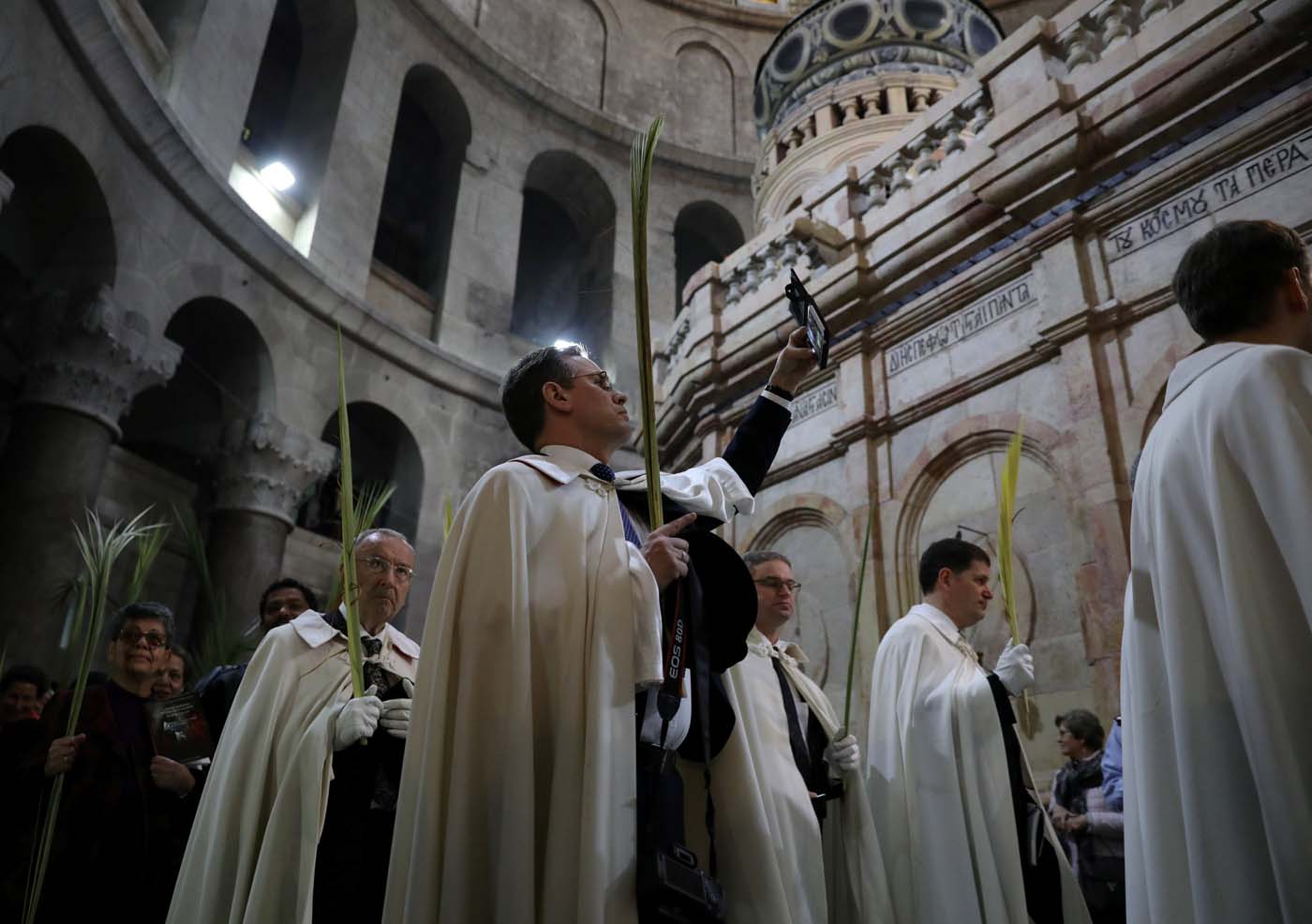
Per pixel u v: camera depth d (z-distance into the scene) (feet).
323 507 46.65
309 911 8.00
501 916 4.72
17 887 10.39
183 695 11.41
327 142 46.93
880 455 22.98
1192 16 18.62
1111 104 18.94
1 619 26.58
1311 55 16.58
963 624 12.26
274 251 39.58
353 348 44.57
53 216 31.55
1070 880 10.43
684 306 31.58
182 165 34.35
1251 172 17.29
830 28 37.60
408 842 5.24
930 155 24.54
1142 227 18.86
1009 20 60.54
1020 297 20.72
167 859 11.16
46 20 27.73
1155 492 5.07
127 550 34.99
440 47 56.44
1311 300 5.34
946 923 9.84
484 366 51.31
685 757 6.17
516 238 56.65
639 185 5.97
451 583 5.70
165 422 41.19
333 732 8.54
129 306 31.71
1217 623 4.54
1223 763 4.36
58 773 10.23
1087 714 15.28
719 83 69.77
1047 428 19.24
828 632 22.62
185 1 38.14
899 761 11.11
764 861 6.18
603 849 4.75
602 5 68.08
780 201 36.14
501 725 5.24
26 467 28.71
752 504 7.43
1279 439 4.35
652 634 5.40
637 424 53.31
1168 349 17.72
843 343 24.50
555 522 5.88
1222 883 4.18
